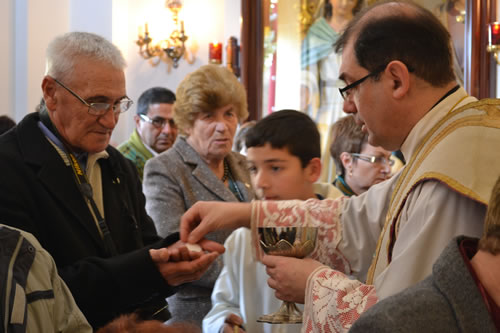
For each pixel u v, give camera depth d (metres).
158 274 1.79
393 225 1.49
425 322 0.95
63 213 1.88
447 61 1.57
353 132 2.90
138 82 7.05
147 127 4.63
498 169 1.38
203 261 1.82
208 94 2.67
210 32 6.80
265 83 6.04
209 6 6.81
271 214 1.88
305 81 6.00
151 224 2.26
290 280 1.54
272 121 2.22
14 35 6.50
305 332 1.45
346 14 5.92
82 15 6.95
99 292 1.77
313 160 2.22
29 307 1.37
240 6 6.52
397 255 1.42
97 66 1.94
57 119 1.96
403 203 1.47
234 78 2.77
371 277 1.55
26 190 1.83
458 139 1.43
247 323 1.78
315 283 1.47
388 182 1.87
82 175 1.97
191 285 2.22
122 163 2.20
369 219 1.84
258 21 6.05
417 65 1.53
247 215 1.89
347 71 1.60
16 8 6.52
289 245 1.59
